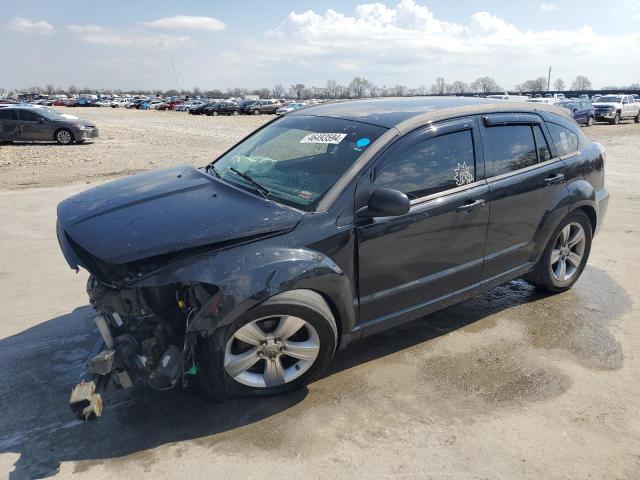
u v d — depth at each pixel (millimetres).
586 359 3713
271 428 2967
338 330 3330
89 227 3045
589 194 4625
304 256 2984
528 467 2695
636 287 4973
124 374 2812
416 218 3451
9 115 18203
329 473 2643
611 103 30172
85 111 57500
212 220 2957
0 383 3412
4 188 9750
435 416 3088
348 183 3232
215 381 2934
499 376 3500
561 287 4762
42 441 2865
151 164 13102
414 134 3529
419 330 4141
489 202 3846
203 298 2734
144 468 2670
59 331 4125
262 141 4172
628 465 2715
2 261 5715
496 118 4023
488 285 4109
